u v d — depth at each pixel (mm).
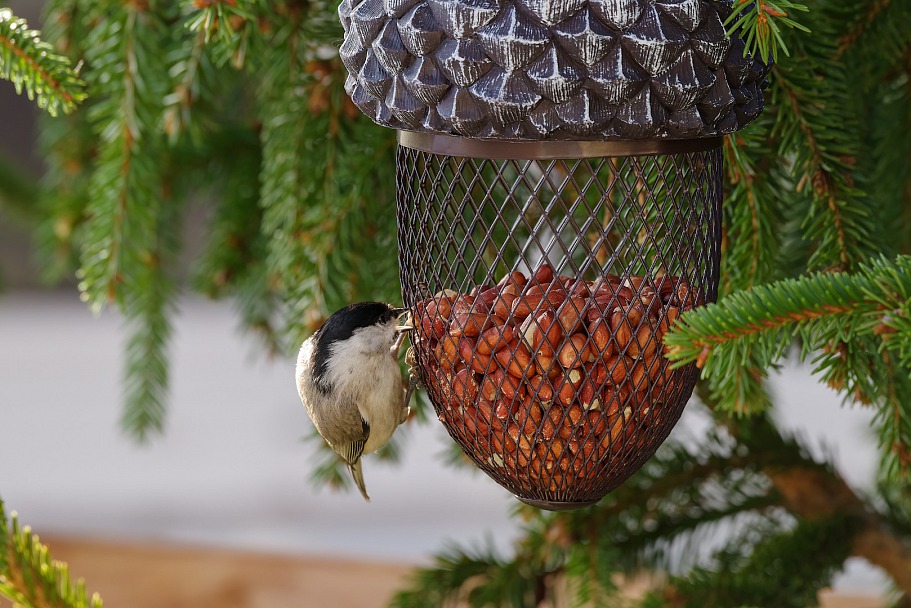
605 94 2574
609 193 3047
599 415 3188
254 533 10703
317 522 10977
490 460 3375
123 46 4125
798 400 12500
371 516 11086
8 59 3490
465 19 2576
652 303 3133
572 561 4465
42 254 5664
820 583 4461
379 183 4152
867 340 3342
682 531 4691
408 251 3334
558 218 3916
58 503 11258
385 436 4297
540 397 3158
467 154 2762
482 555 4809
